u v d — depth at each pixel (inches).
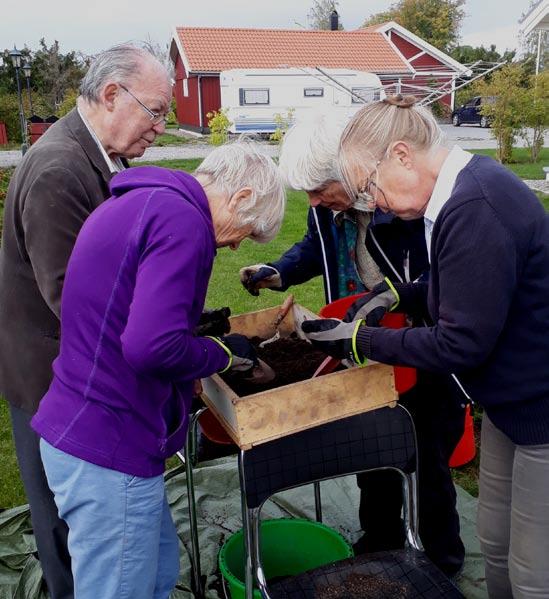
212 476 115.4
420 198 59.9
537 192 385.1
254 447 64.0
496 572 71.9
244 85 720.3
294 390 62.7
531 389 58.5
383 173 59.2
